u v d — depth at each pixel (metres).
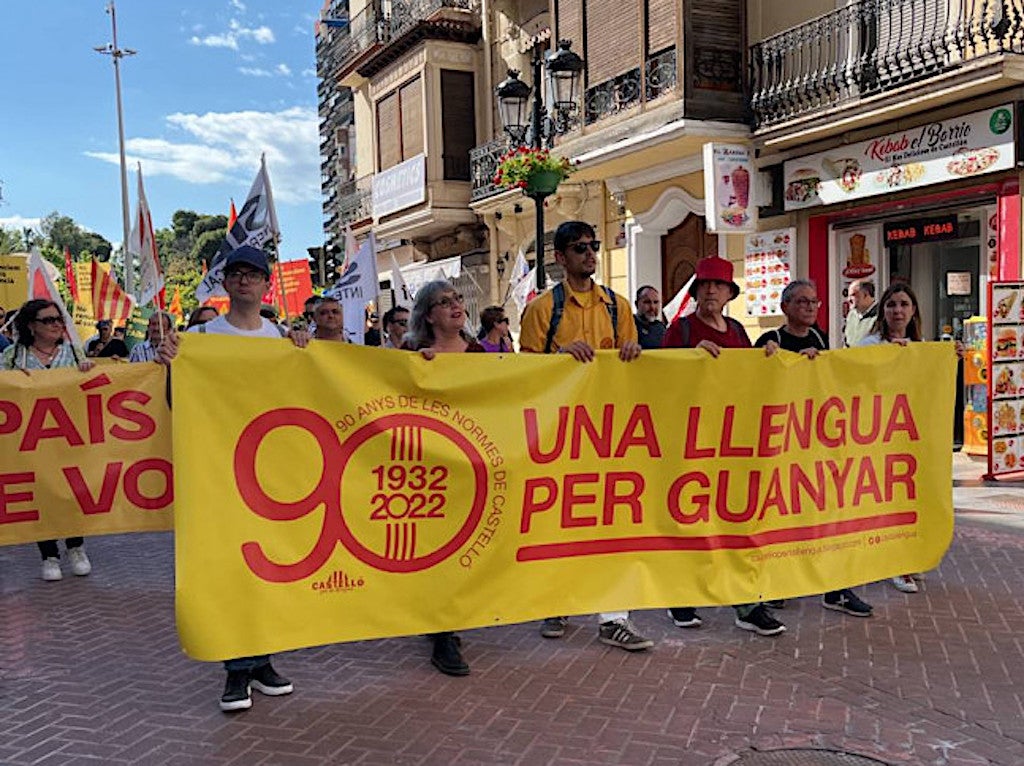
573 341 4.81
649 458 4.72
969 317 11.31
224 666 4.49
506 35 19.81
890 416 5.36
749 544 4.91
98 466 5.91
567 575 4.59
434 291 4.77
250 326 4.76
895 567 5.43
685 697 4.19
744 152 12.99
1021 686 4.23
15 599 6.13
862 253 12.38
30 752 3.75
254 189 7.59
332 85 33.81
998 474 9.13
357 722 3.99
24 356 6.61
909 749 3.65
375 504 4.19
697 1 13.22
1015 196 10.27
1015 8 9.80
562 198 17.23
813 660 4.61
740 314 14.01
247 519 3.93
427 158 20.69
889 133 11.45
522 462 4.45
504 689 4.33
